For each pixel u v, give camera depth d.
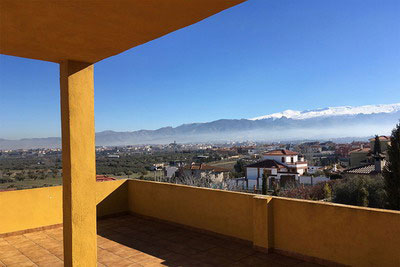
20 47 3.25
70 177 3.70
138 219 7.04
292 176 48.41
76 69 3.76
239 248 4.98
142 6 2.32
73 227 3.71
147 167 52.09
